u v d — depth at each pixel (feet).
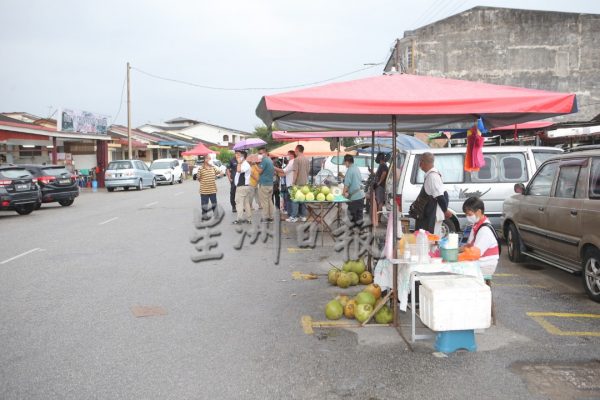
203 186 48.91
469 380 14.19
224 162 185.26
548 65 89.61
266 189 46.16
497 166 33.17
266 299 22.34
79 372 14.88
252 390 13.73
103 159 113.60
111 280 25.77
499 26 90.38
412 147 43.75
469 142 20.38
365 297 19.36
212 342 17.24
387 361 15.57
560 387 13.74
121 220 49.98
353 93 16.98
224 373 14.79
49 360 15.75
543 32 89.35
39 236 40.09
